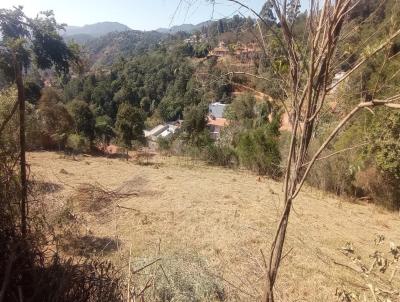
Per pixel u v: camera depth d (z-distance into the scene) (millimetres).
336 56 1468
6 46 2049
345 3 1310
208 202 9789
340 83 1499
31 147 14930
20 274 2178
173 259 4746
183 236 7059
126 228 6820
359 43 1408
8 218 2254
